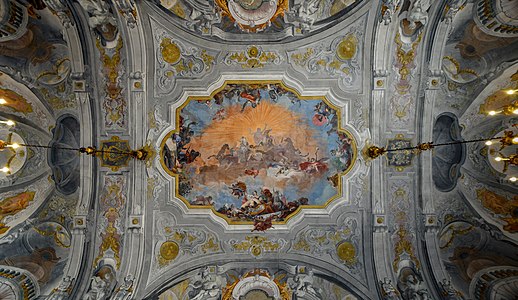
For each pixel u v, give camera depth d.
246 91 12.73
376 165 12.54
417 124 12.36
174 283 12.48
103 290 11.48
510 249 10.95
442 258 11.90
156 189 12.80
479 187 12.04
